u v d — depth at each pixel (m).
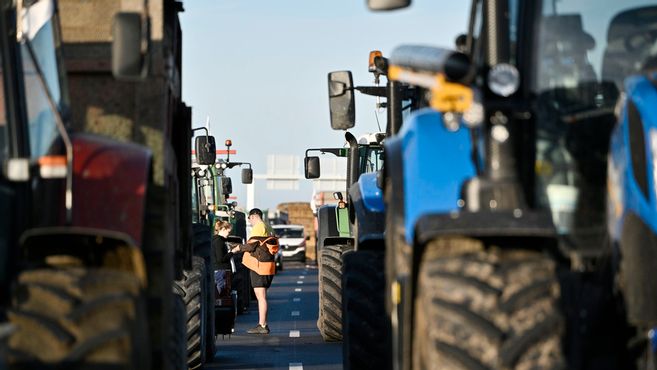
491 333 13.23
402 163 16.02
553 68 15.61
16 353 14.25
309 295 73.81
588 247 15.06
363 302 22.94
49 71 17.05
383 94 29.09
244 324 50.38
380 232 24.62
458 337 13.28
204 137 42.59
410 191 14.96
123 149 16.62
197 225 34.06
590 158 15.29
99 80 20.20
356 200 25.12
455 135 14.96
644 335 14.18
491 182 14.16
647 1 15.59
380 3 15.03
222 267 43.94
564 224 15.17
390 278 17.02
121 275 15.06
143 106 20.17
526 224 13.45
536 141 15.34
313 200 104.94
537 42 15.62
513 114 14.45
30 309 14.48
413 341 14.62
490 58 15.86
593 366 14.41
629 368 14.29
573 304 14.55
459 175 14.78
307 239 148.00
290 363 33.38
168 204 19.03
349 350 22.86
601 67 15.56
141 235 15.99
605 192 15.16
